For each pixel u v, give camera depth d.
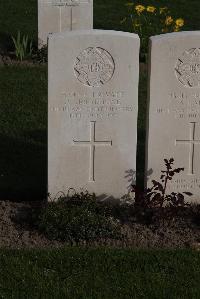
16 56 5.70
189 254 3.18
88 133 3.46
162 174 3.54
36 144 4.30
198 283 2.98
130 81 3.42
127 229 3.36
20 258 3.10
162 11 5.92
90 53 3.36
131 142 3.50
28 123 4.57
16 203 3.57
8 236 3.28
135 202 3.49
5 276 2.98
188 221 3.45
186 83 3.43
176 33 3.39
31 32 6.34
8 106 4.82
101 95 3.42
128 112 3.46
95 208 3.43
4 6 7.08
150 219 3.42
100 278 2.99
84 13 5.71
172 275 3.03
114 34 3.36
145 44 5.73
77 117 3.44
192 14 6.99
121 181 3.54
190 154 3.54
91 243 3.25
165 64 3.40
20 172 3.96
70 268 3.05
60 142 3.46
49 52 3.34
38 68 5.54
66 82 3.39
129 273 3.02
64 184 3.52
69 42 3.34
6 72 5.43
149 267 3.07
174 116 3.47
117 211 3.51
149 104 3.45
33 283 2.94
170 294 2.90
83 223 3.28
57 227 3.29
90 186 3.54
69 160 3.49
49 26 5.72
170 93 3.44
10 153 4.18
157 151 3.51
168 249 3.23
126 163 3.52
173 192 3.49
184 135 3.50
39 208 3.49
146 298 2.88
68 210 3.38
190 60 3.41
